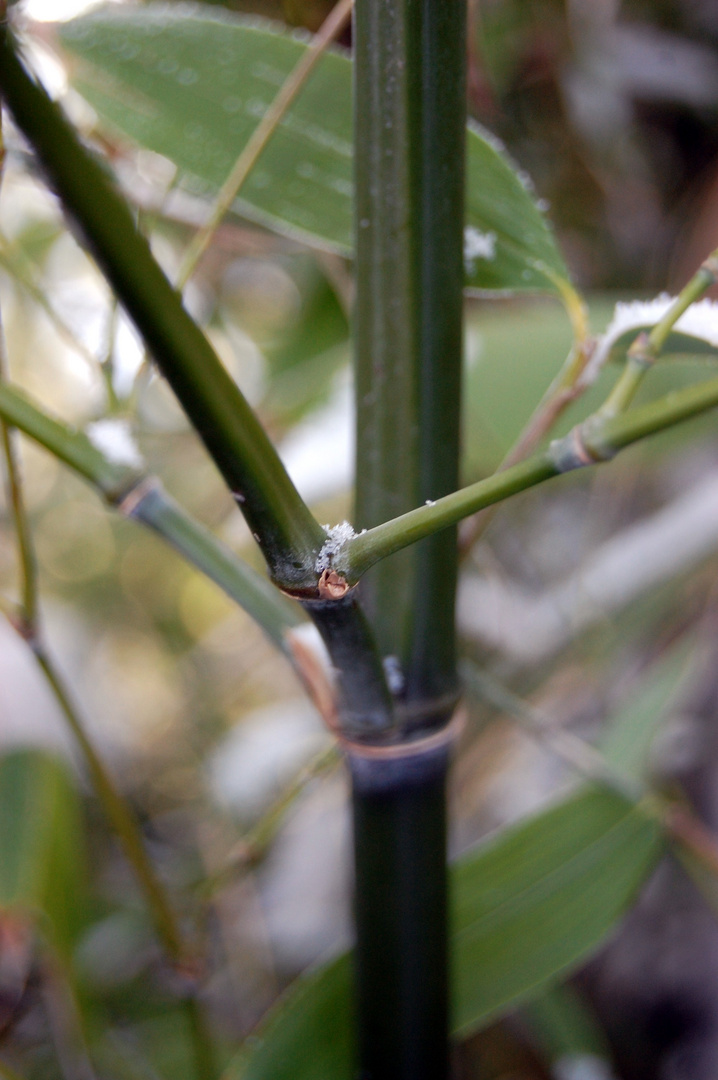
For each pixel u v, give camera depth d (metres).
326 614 0.23
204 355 0.21
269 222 0.28
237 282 0.64
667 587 0.43
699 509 0.43
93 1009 0.45
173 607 0.91
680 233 0.50
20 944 0.36
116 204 0.20
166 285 0.20
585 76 0.47
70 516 0.89
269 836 0.30
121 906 0.56
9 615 0.28
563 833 0.31
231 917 0.56
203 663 0.82
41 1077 0.46
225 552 0.26
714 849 0.31
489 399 0.32
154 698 0.88
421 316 0.24
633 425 0.22
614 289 0.53
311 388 0.43
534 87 0.47
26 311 0.57
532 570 0.56
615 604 0.44
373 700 0.25
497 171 0.27
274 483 0.21
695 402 0.22
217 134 0.28
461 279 0.24
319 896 0.57
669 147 0.50
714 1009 0.48
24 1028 0.47
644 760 0.34
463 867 0.31
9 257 0.28
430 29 0.22
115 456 0.26
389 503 0.24
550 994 0.43
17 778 0.39
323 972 0.30
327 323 0.53
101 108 0.28
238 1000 0.53
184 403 0.21
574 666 0.49
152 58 0.28
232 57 0.28
